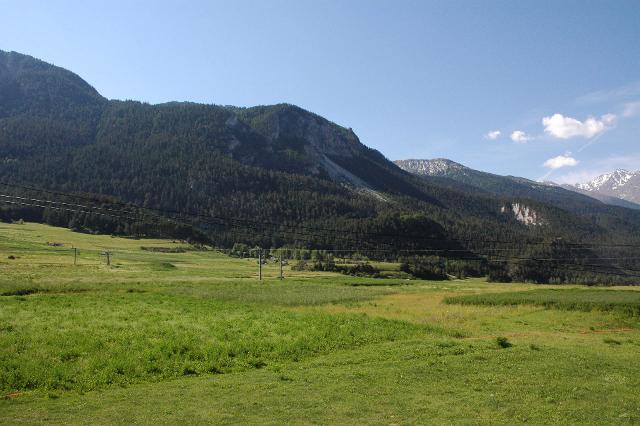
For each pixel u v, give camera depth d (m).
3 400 19.11
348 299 62.69
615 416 18.02
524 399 19.83
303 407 18.47
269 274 106.25
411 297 65.94
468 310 52.31
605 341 34.69
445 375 23.69
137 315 37.19
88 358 24.55
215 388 21.22
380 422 16.83
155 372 23.80
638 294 60.28
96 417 17.17
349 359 27.38
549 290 69.06
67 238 147.62
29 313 35.22
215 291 65.62
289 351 29.00
